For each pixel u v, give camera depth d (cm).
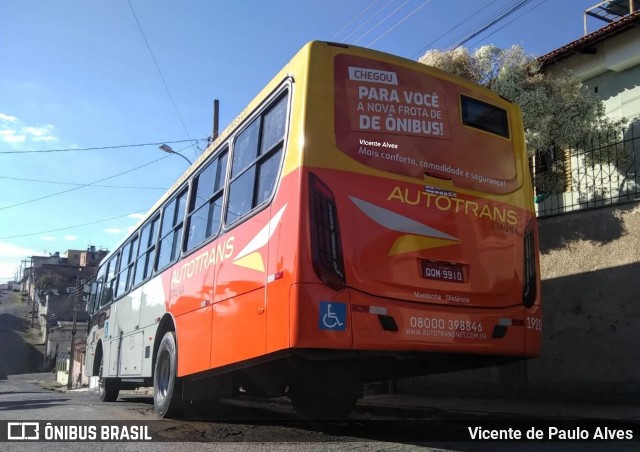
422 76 543
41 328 8012
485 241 534
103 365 1259
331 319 438
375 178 487
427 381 1058
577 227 859
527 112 951
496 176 564
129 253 1118
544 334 876
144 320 928
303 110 479
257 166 557
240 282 546
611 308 796
